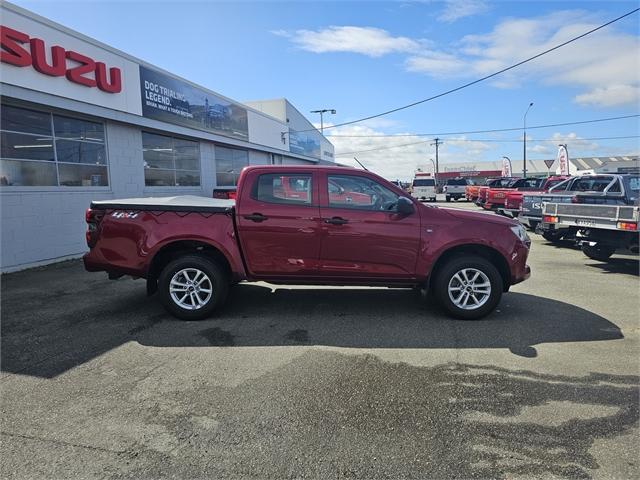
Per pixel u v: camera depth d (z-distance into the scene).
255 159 21.95
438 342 4.68
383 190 5.51
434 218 5.42
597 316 5.59
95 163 10.68
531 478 2.55
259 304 6.12
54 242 9.34
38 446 2.87
